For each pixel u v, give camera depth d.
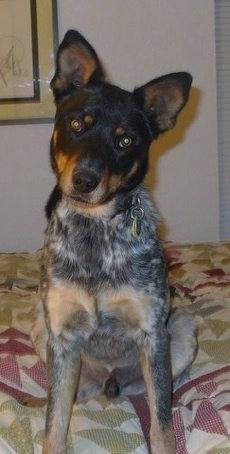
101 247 1.28
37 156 2.27
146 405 1.37
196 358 1.48
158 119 1.35
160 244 1.33
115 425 1.23
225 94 2.38
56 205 1.32
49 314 1.30
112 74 2.27
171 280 1.88
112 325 1.31
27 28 2.21
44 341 1.41
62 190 1.26
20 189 2.29
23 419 1.24
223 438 1.18
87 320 1.30
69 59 1.33
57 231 1.30
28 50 2.21
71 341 1.31
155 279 1.29
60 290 1.28
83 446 1.18
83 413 1.26
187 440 1.21
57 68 1.33
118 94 1.30
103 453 1.17
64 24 2.23
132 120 1.29
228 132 2.39
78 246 1.28
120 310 1.29
